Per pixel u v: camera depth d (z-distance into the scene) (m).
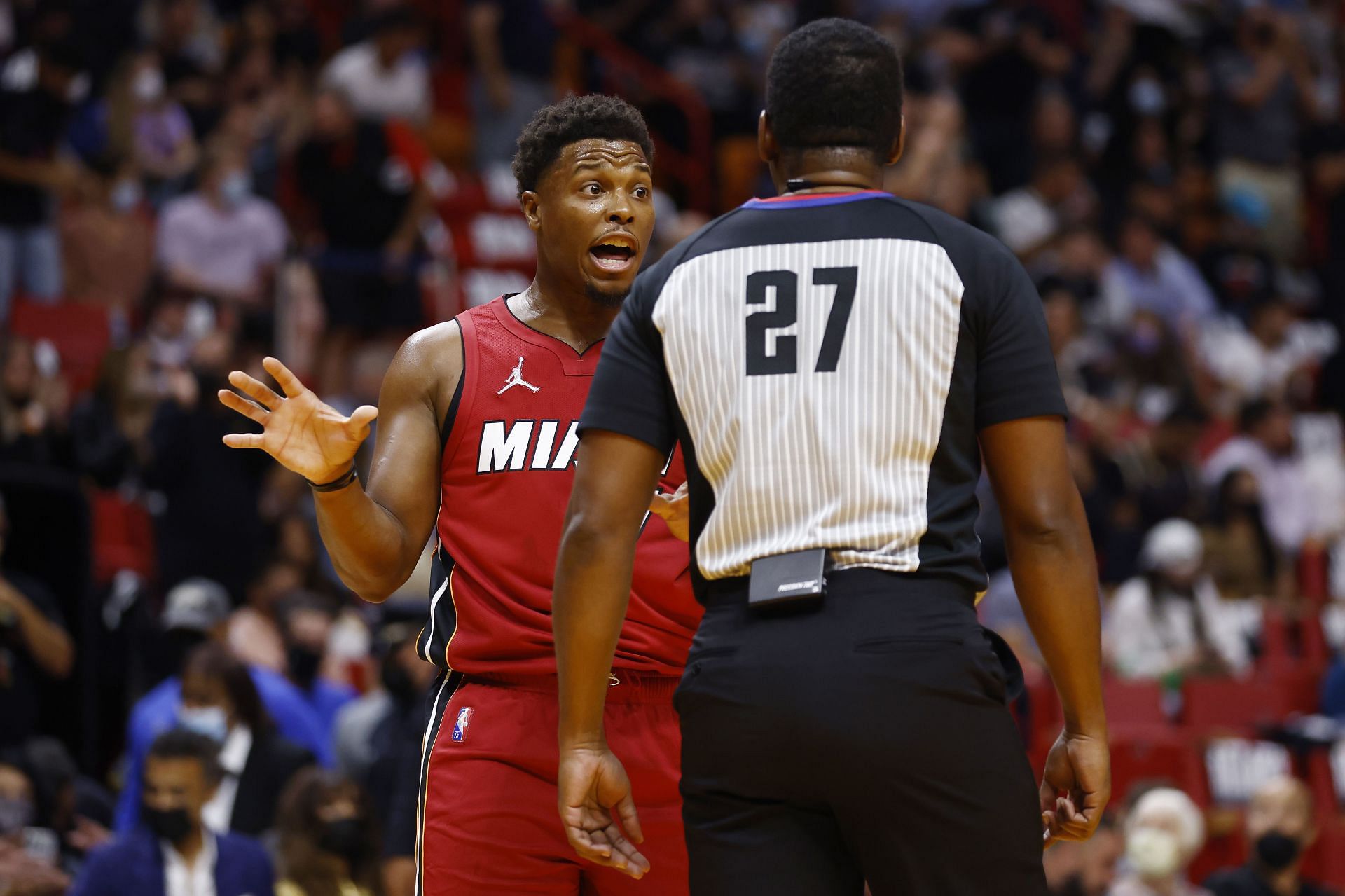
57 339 33.38
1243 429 39.41
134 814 20.28
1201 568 32.78
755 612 7.96
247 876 17.52
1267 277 49.84
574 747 8.42
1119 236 47.56
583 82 46.94
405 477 10.57
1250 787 25.55
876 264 8.16
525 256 38.00
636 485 8.40
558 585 8.43
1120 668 29.77
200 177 35.91
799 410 8.02
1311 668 31.09
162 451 28.73
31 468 22.62
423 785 10.72
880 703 7.72
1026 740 25.44
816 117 8.57
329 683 25.05
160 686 23.17
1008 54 49.91
